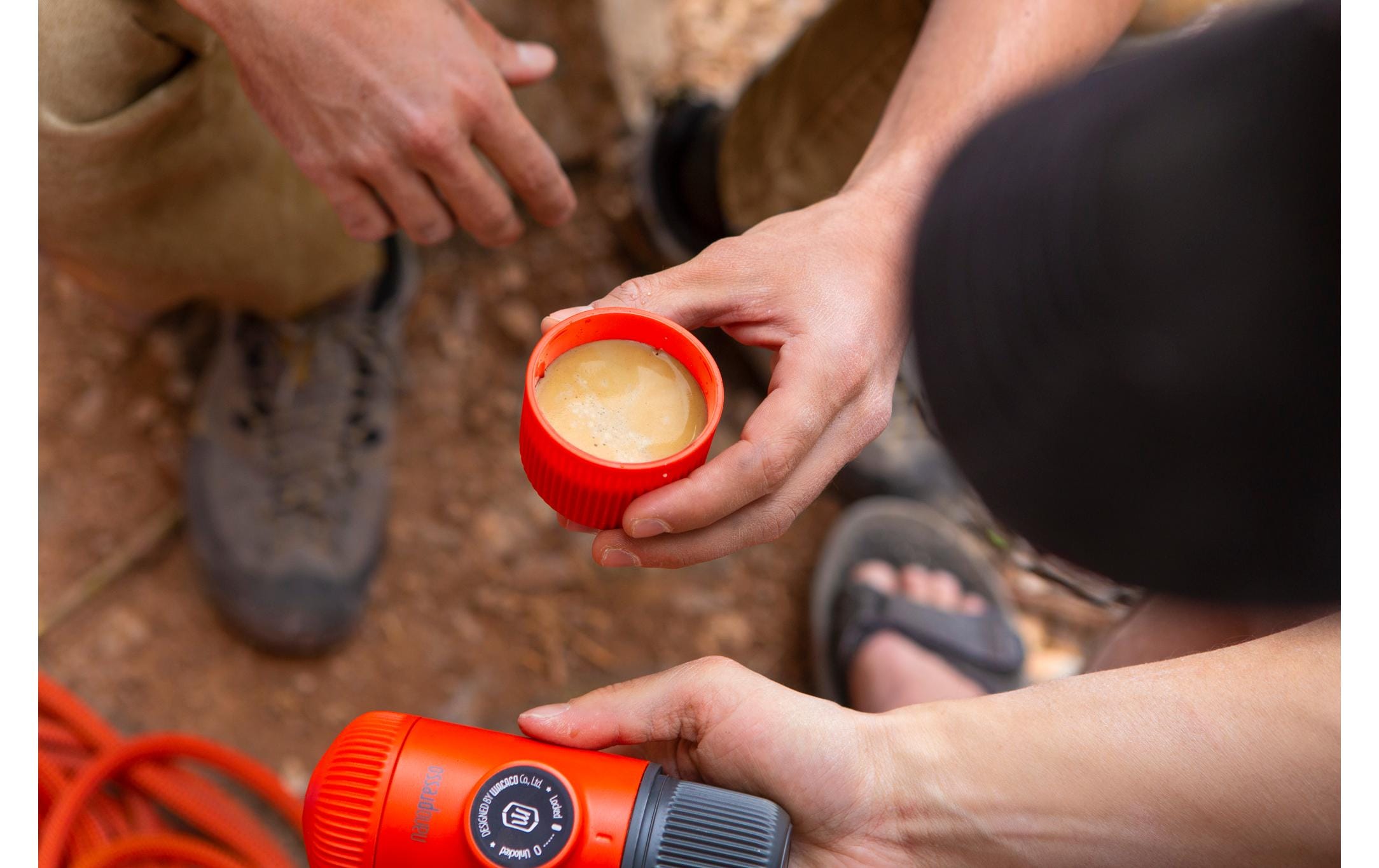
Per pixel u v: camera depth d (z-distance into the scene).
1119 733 0.89
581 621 1.92
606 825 0.86
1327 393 0.52
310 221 1.54
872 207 1.06
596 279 2.12
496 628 1.88
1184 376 0.53
